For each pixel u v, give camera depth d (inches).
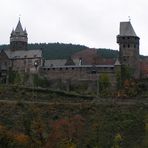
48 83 7647.6
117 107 5940.0
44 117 5644.7
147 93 6909.5
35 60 7849.4
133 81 7249.0
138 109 5910.4
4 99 6171.3
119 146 5206.7
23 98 6259.8
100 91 7150.6
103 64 7628.0
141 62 7829.7
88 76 7485.2
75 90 7386.8
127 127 5561.0
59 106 5885.8
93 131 5398.6
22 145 4783.5
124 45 7790.4
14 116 5570.9
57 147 4928.6
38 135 5088.6
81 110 5856.3
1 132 4854.8
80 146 5098.4
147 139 5300.2
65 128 5324.8
